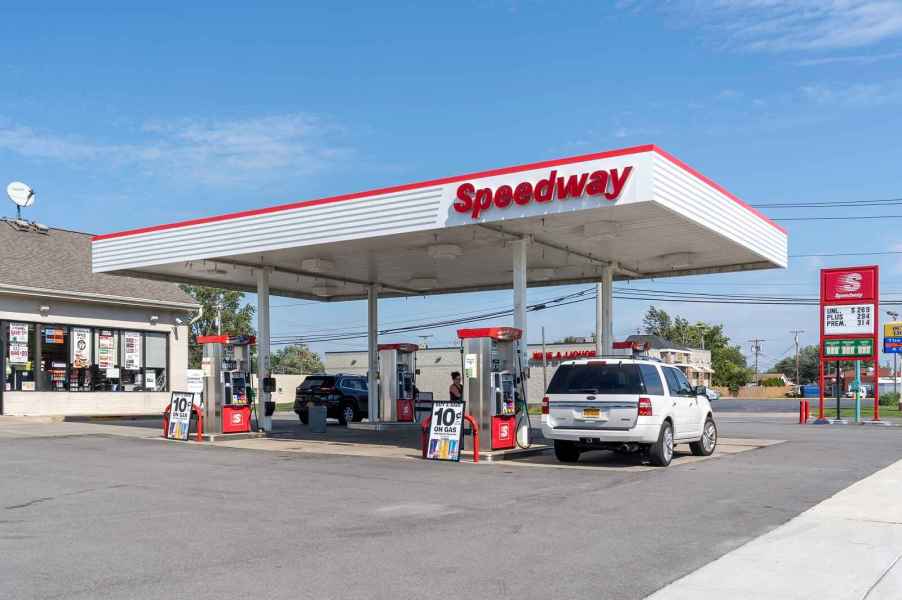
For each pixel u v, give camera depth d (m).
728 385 93.88
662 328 108.38
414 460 16.12
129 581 6.73
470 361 16.83
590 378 14.80
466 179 16.94
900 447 18.83
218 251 20.55
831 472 13.88
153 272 24.09
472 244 19.92
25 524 9.25
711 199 17.80
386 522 9.35
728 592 6.46
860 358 29.47
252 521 9.44
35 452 17.11
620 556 7.63
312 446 19.33
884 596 6.41
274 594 6.33
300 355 93.56
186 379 32.97
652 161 15.05
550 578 6.83
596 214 16.30
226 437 20.83
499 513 9.91
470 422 15.95
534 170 16.20
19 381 27.27
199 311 33.56
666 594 6.39
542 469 14.53
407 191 17.72
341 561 7.43
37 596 6.27
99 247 22.81
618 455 17.16
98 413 29.55
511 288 29.42
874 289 29.36
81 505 10.57
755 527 9.01
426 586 6.57
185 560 7.48
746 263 23.94
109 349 30.25
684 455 17.05
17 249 29.66
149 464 15.20
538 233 18.88
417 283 28.17
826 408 51.62
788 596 6.38
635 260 23.23
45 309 27.89
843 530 8.87
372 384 28.06
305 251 20.66
